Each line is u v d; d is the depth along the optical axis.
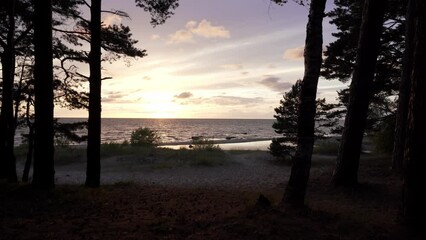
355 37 18.84
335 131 24.94
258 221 6.08
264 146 41.62
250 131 102.62
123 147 27.17
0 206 7.41
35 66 9.14
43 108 9.19
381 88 20.70
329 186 11.69
